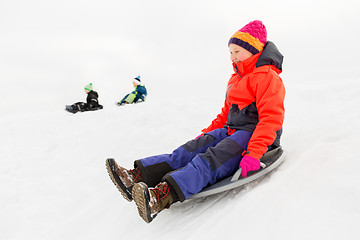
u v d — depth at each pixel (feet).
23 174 9.84
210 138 6.05
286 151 6.25
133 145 11.23
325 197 3.81
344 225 3.16
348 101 11.66
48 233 6.31
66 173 9.64
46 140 13.06
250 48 5.84
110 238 5.36
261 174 5.28
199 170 4.95
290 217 3.59
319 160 5.04
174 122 13.23
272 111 5.34
